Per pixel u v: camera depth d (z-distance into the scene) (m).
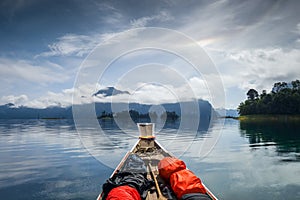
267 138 17.70
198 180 4.31
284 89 59.16
